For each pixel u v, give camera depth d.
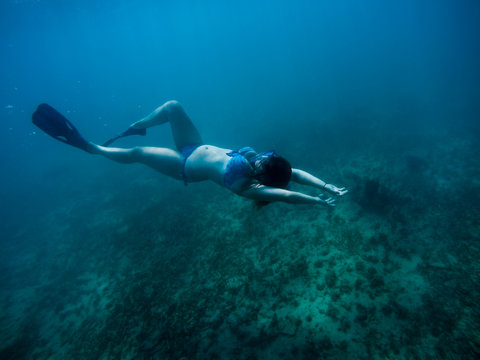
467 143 12.80
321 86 33.72
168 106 3.69
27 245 10.98
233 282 6.24
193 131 3.73
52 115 3.55
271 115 25.05
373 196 8.15
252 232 7.70
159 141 22.05
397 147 13.18
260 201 2.50
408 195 8.88
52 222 12.39
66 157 24.47
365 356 4.46
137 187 13.53
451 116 17.34
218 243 7.53
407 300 5.21
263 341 4.94
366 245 6.57
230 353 4.86
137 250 8.36
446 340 4.47
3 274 9.45
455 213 7.59
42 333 6.50
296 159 13.19
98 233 10.21
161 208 10.53
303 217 7.99
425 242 6.63
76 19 37.19
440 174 10.21
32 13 27.81
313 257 6.50
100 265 8.34
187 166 3.30
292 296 5.64
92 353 5.52
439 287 5.37
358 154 12.77
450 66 34.94
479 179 9.45
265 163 2.26
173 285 6.59
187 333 5.32
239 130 21.78
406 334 4.66
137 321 5.86
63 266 8.96
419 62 39.94
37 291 8.09
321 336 4.84
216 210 9.36
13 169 24.22
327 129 17.36
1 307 7.86
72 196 14.83
